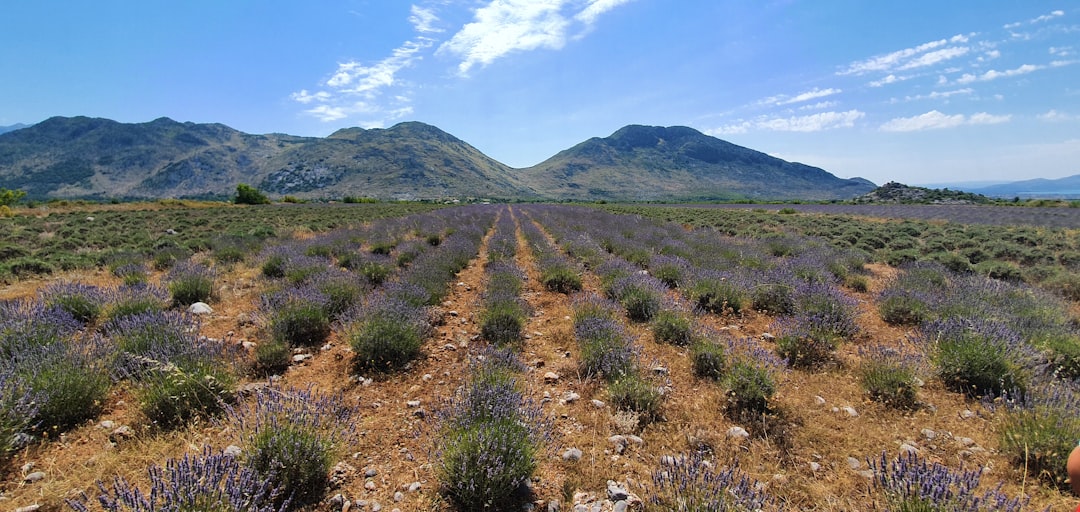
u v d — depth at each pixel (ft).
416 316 23.73
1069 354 18.88
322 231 83.20
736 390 16.38
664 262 41.14
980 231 79.20
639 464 13.03
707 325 24.97
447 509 11.38
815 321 22.57
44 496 11.03
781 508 11.32
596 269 40.98
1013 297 28.40
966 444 13.92
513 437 12.10
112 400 16.02
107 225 82.33
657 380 17.75
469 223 93.66
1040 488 11.82
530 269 45.88
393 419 15.61
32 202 172.14
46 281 34.99
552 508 11.35
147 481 11.71
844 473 12.66
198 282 29.60
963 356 17.58
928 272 36.68
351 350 21.39
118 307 23.91
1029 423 13.00
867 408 16.24
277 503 11.24
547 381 18.85
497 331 23.67
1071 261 49.39
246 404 14.78
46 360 15.31
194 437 13.52
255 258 46.39
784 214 142.61
